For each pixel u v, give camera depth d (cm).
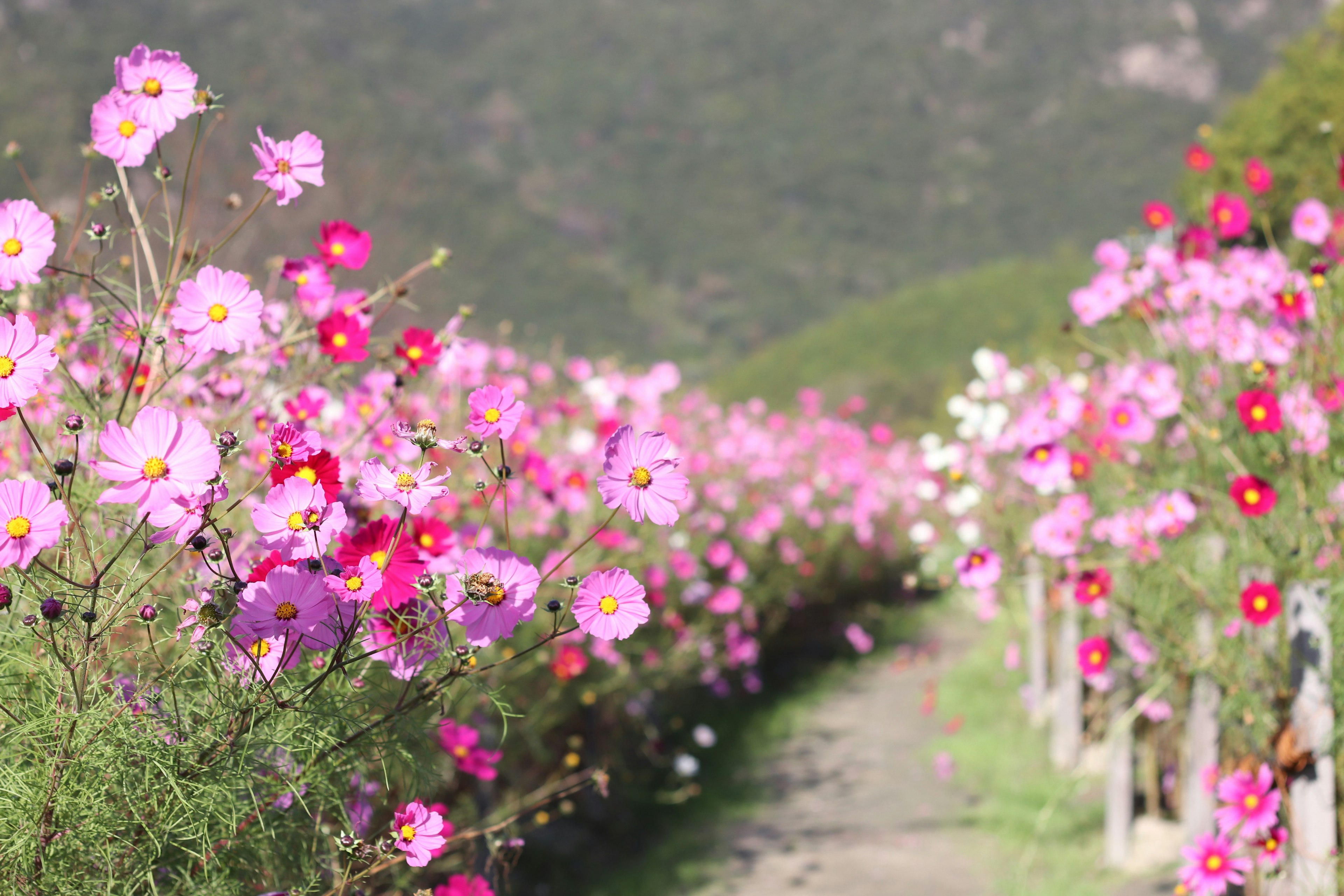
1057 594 572
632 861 484
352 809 191
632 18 11394
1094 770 547
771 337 8256
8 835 151
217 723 162
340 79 7050
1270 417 292
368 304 231
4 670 167
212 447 151
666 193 9656
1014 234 9788
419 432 162
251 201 1007
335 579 157
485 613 170
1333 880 265
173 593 205
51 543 142
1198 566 348
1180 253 383
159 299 181
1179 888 278
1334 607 271
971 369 4166
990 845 470
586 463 539
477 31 10881
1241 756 340
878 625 1158
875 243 9638
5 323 152
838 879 446
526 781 455
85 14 5125
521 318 7138
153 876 163
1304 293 333
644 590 171
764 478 916
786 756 675
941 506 1166
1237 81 11875
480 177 8650
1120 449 422
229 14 6431
